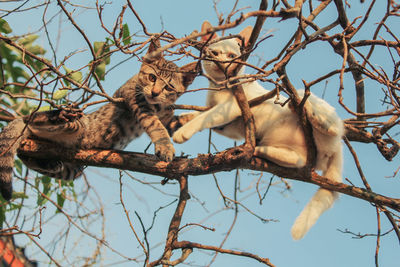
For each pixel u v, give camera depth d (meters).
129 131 2.33
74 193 2.37
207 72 2.34
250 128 2.15
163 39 2.04
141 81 2.33
